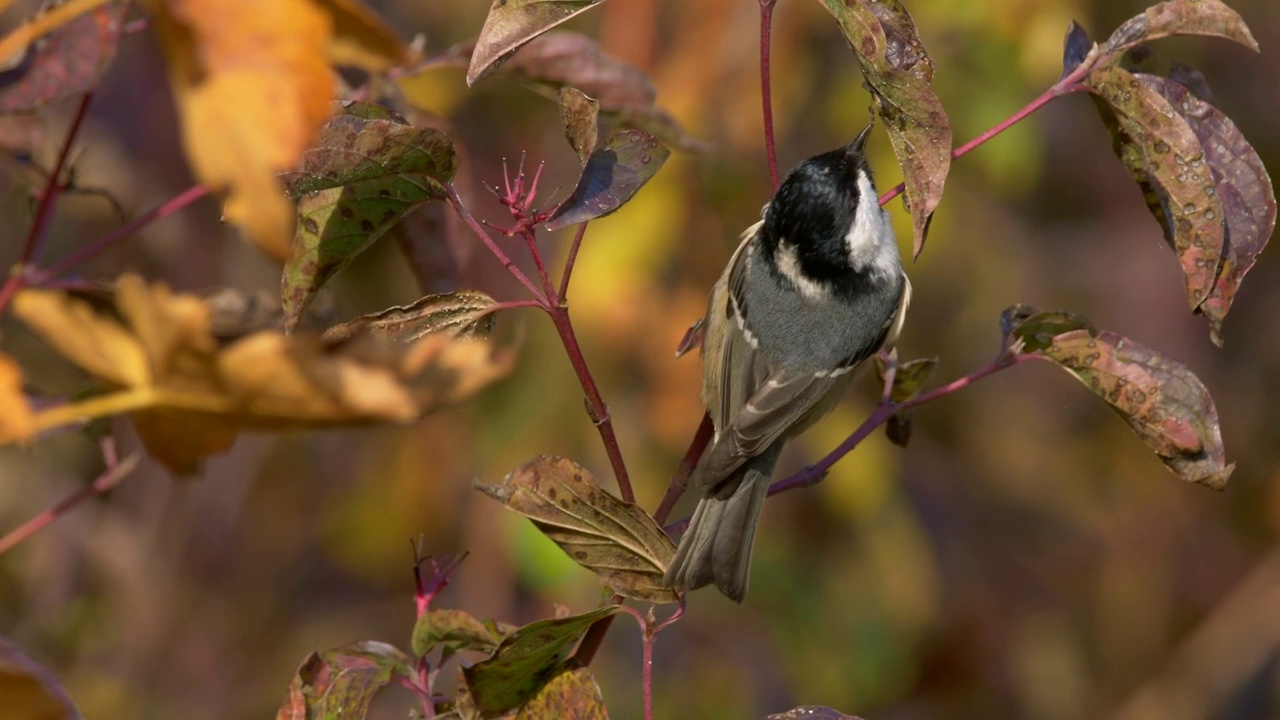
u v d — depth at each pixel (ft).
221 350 9.87
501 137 39.32
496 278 36.78
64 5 11.18
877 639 38.52
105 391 12.75
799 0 35.88
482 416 36.60
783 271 23.21
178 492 36.99
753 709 38.11
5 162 16.90
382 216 15.88
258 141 9.89
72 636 35.86
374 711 38.32
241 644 37.91
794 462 38.45
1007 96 36.40
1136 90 16.11
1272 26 46.85
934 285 41.29
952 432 43.60
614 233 35.37
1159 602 45.24
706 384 23.99
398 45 15.12
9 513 34.99
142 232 34.65
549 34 20.42
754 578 38.11
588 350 35.47
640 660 38.63
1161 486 45.91
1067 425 45.55
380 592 40.24
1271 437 46.93
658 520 20.11
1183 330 45.65
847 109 36.83
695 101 35.53
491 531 37.01
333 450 40.98
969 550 44.14
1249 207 16.46
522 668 15.07
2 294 13.48
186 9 9.95
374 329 15.70
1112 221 46.16
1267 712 44.62
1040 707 42.78
